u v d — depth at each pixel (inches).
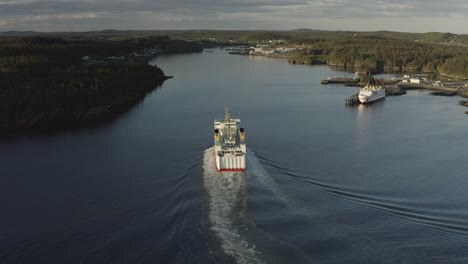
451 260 2294.5
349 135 5265.8
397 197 3198.8
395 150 4581.7
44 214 2994.6
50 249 2527.1
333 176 3656.5
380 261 2262.6
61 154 4466.0
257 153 4333.2
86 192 3371.1
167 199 3144.7
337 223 2664.9
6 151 4638.3
